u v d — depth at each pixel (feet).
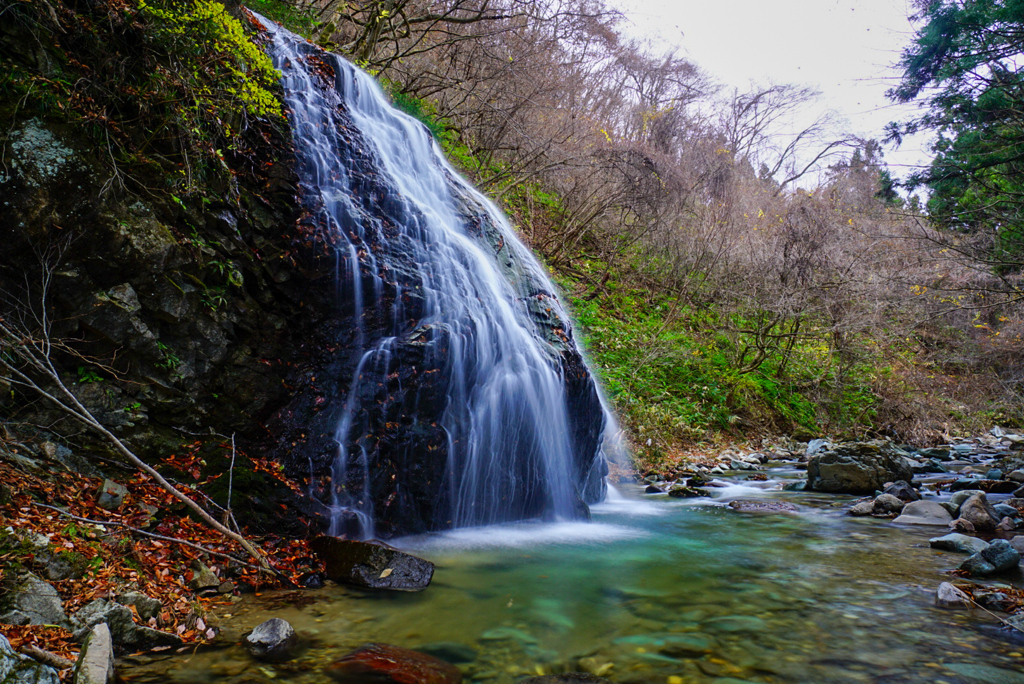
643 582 12.99
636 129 58.18
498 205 37.96
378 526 15.28
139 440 12.95
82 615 8.73
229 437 14.21
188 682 8.12
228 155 15.37
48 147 11.76
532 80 39.47
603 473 23.56
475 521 17.61
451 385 16.83
